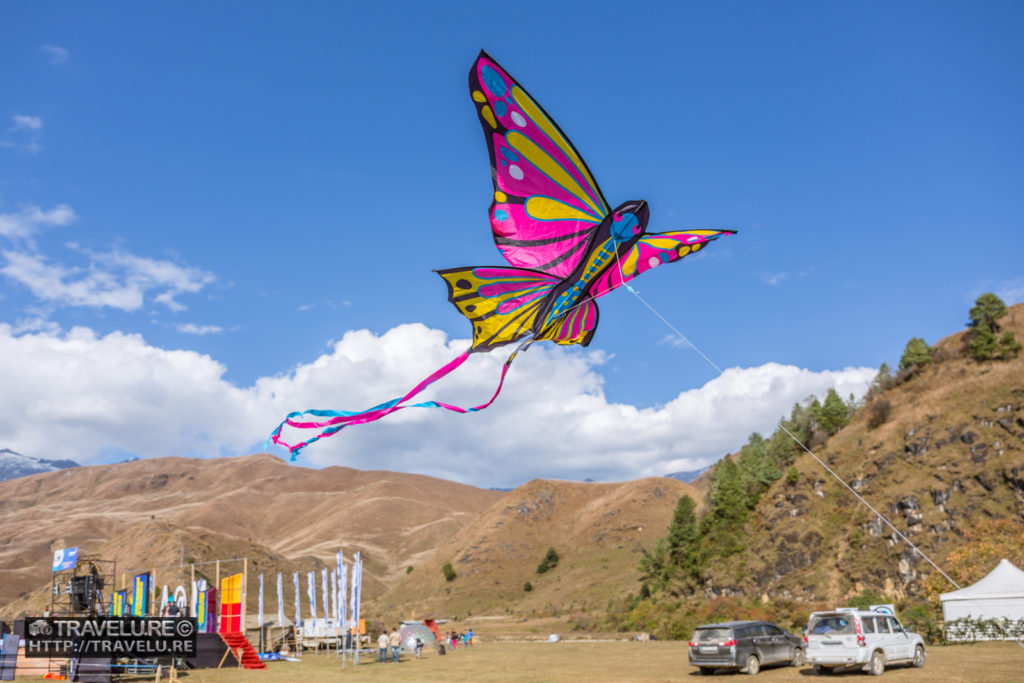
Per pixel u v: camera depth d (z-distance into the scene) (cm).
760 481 10044
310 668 4100
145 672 3784
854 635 2522
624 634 7669
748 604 7738
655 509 16762
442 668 3756
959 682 2184
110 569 13162
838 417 10500
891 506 8012
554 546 16262
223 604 4678
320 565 18188
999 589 3988
